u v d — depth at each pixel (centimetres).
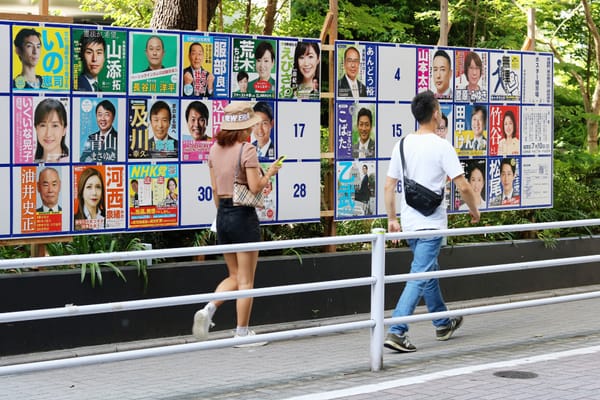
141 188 925
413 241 880
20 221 862
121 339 896
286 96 1013
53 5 1842
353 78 1068
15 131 857
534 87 1231
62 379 769
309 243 727
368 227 1149
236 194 848
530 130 1229
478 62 1173
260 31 1672
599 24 1991
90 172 896
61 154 880
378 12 1947
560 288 1247
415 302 855
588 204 1345
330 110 1062
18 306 841
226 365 816
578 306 1140
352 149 1071
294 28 1648
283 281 998
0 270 877
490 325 1008
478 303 1138
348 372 766
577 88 1988
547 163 1248
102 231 905
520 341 905
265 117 999
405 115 1110
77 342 871
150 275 912
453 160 857
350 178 1071
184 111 947
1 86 849
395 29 1806
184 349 658
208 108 962
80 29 884
